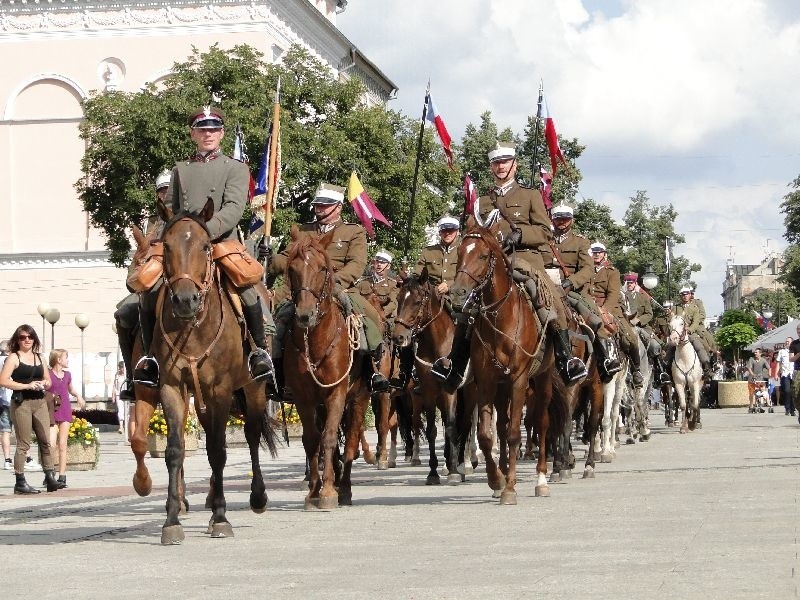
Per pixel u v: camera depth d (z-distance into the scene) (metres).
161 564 10.56
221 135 12.95
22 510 16.25
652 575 9.09
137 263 12.95
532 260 16.53
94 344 57.84
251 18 56.00
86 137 43.19
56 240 58.28
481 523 13.16
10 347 20.16
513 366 15.16
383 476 21.67
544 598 8.29
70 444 24.61
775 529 11.56
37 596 9.01
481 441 15.51
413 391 23.11
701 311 35.34
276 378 14.91
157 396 12.73
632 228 82.31
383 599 8.48
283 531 12.88
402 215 44.19
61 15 57.81
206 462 26.98
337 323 14.76
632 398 29.53
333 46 65.50
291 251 14.37
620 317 24.20
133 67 57.09
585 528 12.30
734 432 33.75
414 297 19.17
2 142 58.44
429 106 23.86
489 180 60.78
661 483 17.47
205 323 11.77
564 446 18.92
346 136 43.25
